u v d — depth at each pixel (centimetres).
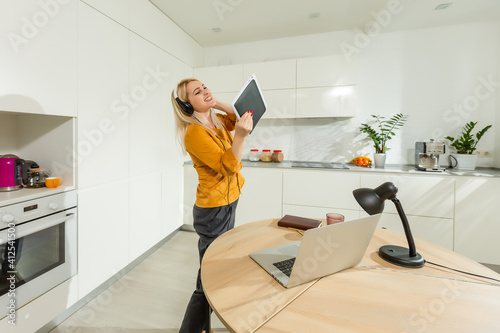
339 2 244
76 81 163
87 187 175
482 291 73
